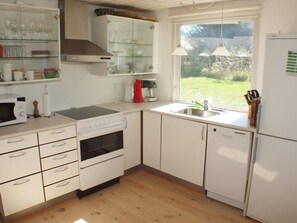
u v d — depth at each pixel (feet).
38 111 9.53
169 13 11.96
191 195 9.80
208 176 9.39
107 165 10.02
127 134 10.78
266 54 7.18
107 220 8.29
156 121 10.71
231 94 10.84
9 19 8.64
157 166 11.08
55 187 8.63
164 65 12.70
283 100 7.08
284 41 6.83
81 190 9.34
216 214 8.63
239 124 8.41
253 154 7.87
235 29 10.30
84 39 10.36
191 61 11.96
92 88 11.50
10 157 7.45
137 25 12.09
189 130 9.64
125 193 9.92
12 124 8.25
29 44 9.21
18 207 7.88
